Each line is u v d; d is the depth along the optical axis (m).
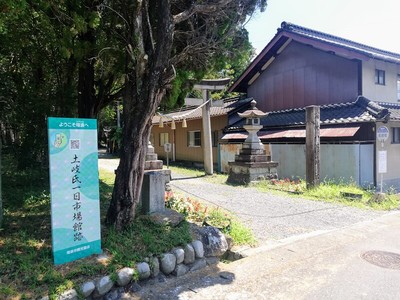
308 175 9.47
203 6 4.61
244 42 5.84
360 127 10.51
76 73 9.01
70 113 8.17
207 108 13.51
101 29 5.64
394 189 11.00
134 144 4.44
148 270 3.68
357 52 10.88
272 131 13.08
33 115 7.59
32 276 3.13
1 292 2.87
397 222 6.33
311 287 3.59
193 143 18.88
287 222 6.30
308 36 12.23
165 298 3.38
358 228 5.88
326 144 11.00
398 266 4.15
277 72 14.87
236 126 14.94
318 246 4.89
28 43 7.15
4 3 3.83
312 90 13.30
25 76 8.32
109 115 24.02
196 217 5.63
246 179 10.90
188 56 5.35
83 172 3.73
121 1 4.91
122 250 3.85
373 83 12.18
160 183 5.27
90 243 3.75
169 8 4.29
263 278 3.83
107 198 6.97
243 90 16.86
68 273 3.28
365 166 10.28
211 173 13.68
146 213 5.09
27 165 7.97
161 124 10.84
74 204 3.62
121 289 3.45
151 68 4.27
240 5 5.25
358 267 4.12
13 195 6.65
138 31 4.32
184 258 4.09
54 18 4.94
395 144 11.30
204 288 3.60
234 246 4.89
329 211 7.22
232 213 6.83
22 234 4.23
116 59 5.90
